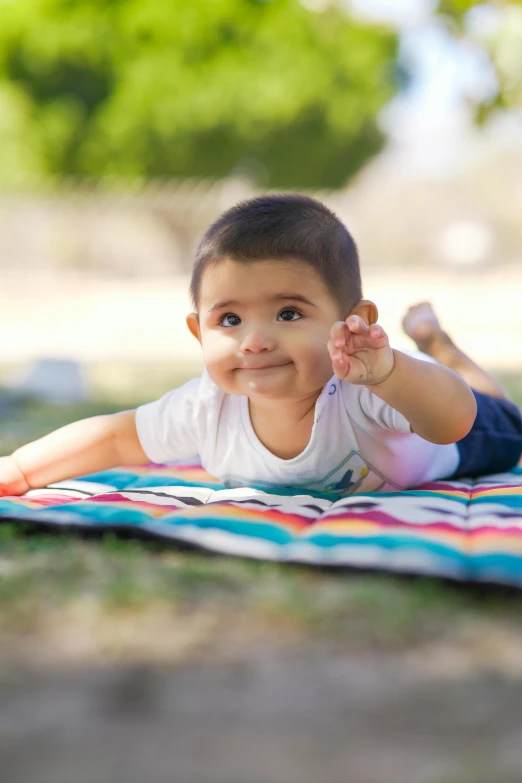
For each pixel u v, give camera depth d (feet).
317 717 3.05
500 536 5.17
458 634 3.79
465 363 8.51
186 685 3.29
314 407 6.53
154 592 4.21
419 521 5.54
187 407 7.09
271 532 5.29
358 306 6.41
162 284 60.39
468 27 19.53
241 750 2.83
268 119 67.21
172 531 4.99
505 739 2.92
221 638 3.71
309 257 6.11
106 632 3.76
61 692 3.23
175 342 29.55
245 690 3.25
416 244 73.05
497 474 8.36
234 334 6.16
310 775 2.69
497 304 40.70
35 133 67.46
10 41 65.77
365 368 5.76
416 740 2.90
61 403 14.11
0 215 66.08
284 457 6.79
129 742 2.88
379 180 74.64
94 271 68.28
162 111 66.54
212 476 7.64
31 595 4.17
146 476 7.93
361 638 3.73
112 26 66.39
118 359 23.58
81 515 5.53
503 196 74.43
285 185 71.36
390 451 6.77
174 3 65.87
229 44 66.64
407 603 4.11
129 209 67.77
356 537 5.05
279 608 4.02
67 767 2.72
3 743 2.87
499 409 8.23
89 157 68.28
